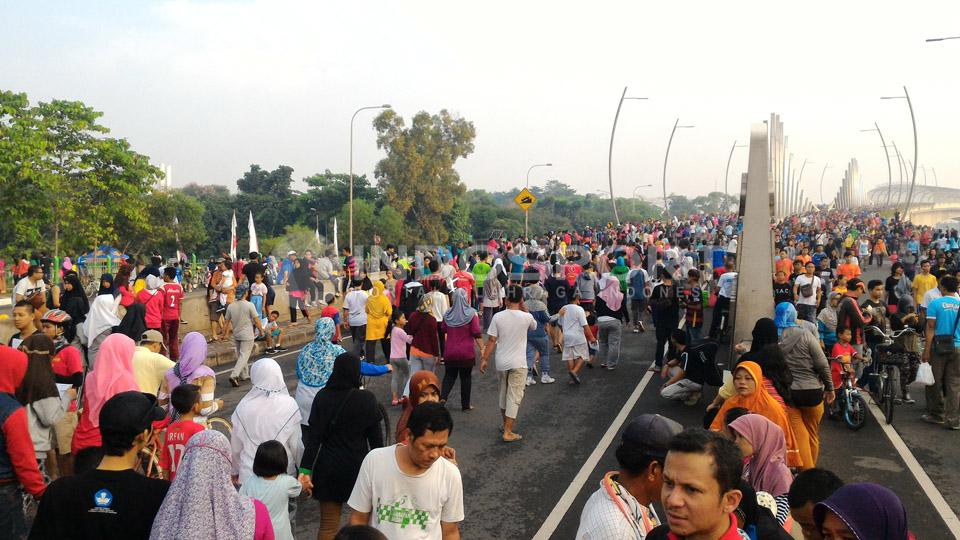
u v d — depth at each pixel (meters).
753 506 3.36
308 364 7.21
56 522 3.42
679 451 2.59
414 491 4.00
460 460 8.92
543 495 7.75
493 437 9.82
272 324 16.58
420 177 76.88
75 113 37.31
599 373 13.83
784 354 7.29
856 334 10.70
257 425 5.79
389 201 76.44
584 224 127.38
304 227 72.62
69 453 7.51
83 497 3.44
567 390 12.50
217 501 3.33
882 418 10.55
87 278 28.41
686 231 47.62
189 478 3.31
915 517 7.15
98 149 37.97
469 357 10.89
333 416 5.41
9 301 26.95
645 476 3.38
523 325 9.66
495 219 98.56
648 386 12.71
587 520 3.28
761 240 10.97
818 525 2.73
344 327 19.33
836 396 10.38
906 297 12.27
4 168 33.12
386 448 4.12
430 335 10.81
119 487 3.47
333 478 5.38
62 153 36.84
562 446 9.42
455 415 10.95
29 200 34.41
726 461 2.55
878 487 2.63
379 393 12.43
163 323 13.68
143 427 3.59
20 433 4.72
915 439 9.59
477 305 19.83
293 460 5.97
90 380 6.29
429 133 77.44
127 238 45.72
